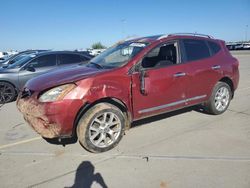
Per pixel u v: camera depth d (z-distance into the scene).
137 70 4.08
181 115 5.46
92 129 3.76
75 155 3.84
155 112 4.38
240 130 4.56
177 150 3.87
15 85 7.62
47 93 3.57
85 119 3.68
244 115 5.40
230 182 3.00
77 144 4.22
